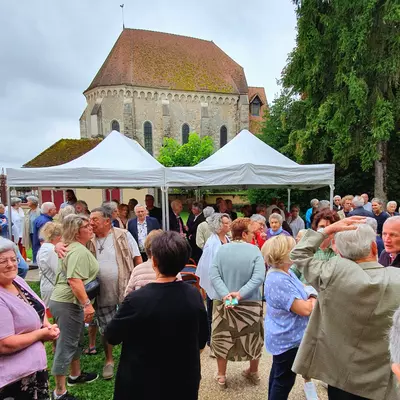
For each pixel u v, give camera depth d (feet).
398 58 34.63
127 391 5.10
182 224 23.45
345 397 5.49
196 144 98.43
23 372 5.74
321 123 39.58
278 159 23.03
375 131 35.06
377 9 35.86
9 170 18.63
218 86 114.93
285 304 6.95
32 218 25.99
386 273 5.21
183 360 5.21
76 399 8.96
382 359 5.07
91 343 12.10
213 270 9.45
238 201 83.51
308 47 40.37
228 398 9.21
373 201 19.25
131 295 5.23
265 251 7.39
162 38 118.01
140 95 104.88
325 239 5.95
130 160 21.06
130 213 24.41
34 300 6.63
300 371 5.86
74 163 20.29
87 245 10.46
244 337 9.21
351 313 5.18
